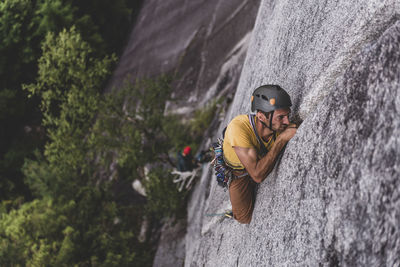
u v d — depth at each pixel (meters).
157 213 8.09
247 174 2.41
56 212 8.00
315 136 1.68
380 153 1.25
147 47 12.81
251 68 4.30
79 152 7.78
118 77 13.34
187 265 6.14
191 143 9.06
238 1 10.16
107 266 7.18
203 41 10.77
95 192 8.46
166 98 8.12
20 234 7.57
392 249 1.15
